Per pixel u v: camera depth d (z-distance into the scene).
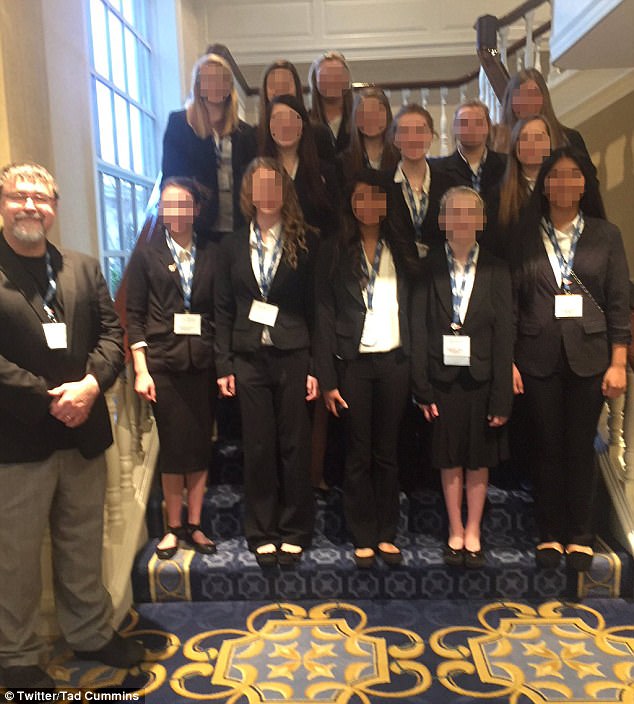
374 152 2.93
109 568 2.48
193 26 6.24
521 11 4.30
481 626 2.39
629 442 2.67
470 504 2.59
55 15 3.11
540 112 2.94
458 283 2.46
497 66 4.18
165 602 2.60
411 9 6.54
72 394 1.95
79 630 2.18
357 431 2.54
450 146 5.32
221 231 2.87
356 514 2.59
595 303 2.41
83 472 2.12
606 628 2.37
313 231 2.56
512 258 2.48
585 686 2.07
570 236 2.43
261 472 2.58
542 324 2.42
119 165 4.71
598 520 2.80
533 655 2.22
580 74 4.06
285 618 2.47
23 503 1.98
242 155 2.85
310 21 6.61
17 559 1.99
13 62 2.41
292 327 2.51
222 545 2.74
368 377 2.50
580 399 2.44
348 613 2.49
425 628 2.38
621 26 2.78
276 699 2.04
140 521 2.70
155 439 2.98
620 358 2.40
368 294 2.49
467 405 2.47
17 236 1.90
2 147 2.37
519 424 2.71
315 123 3.02
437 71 6.84
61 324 1.98
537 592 2.58
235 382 2.55
